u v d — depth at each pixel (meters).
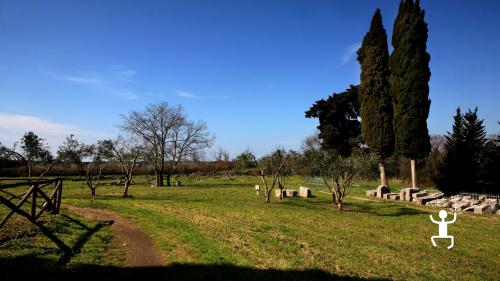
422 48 38.69
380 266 13.34
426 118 38.53
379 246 16.55
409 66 38.59
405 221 23.95
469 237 19.53
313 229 19.84
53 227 15.01
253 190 44.47
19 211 12.96
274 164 32.69
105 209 24.08
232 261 12.56
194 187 50.25
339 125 58.47
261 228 19.19
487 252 16.64
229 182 61.16
